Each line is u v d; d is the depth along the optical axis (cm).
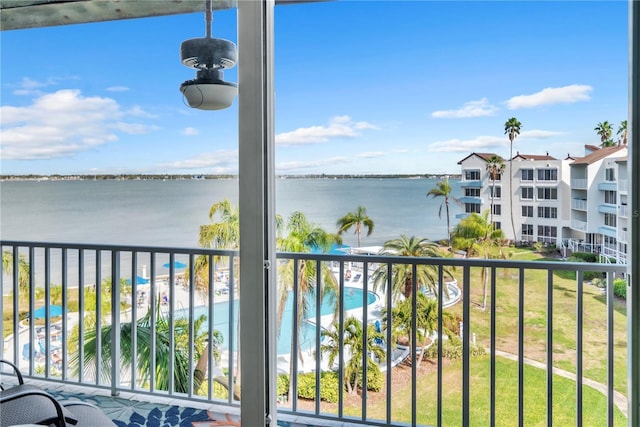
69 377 238
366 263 234
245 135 172
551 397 204
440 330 224
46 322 241
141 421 216
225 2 199
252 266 173
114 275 226
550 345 204
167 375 222
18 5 229
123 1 215
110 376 231
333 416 238
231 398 210
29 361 243
